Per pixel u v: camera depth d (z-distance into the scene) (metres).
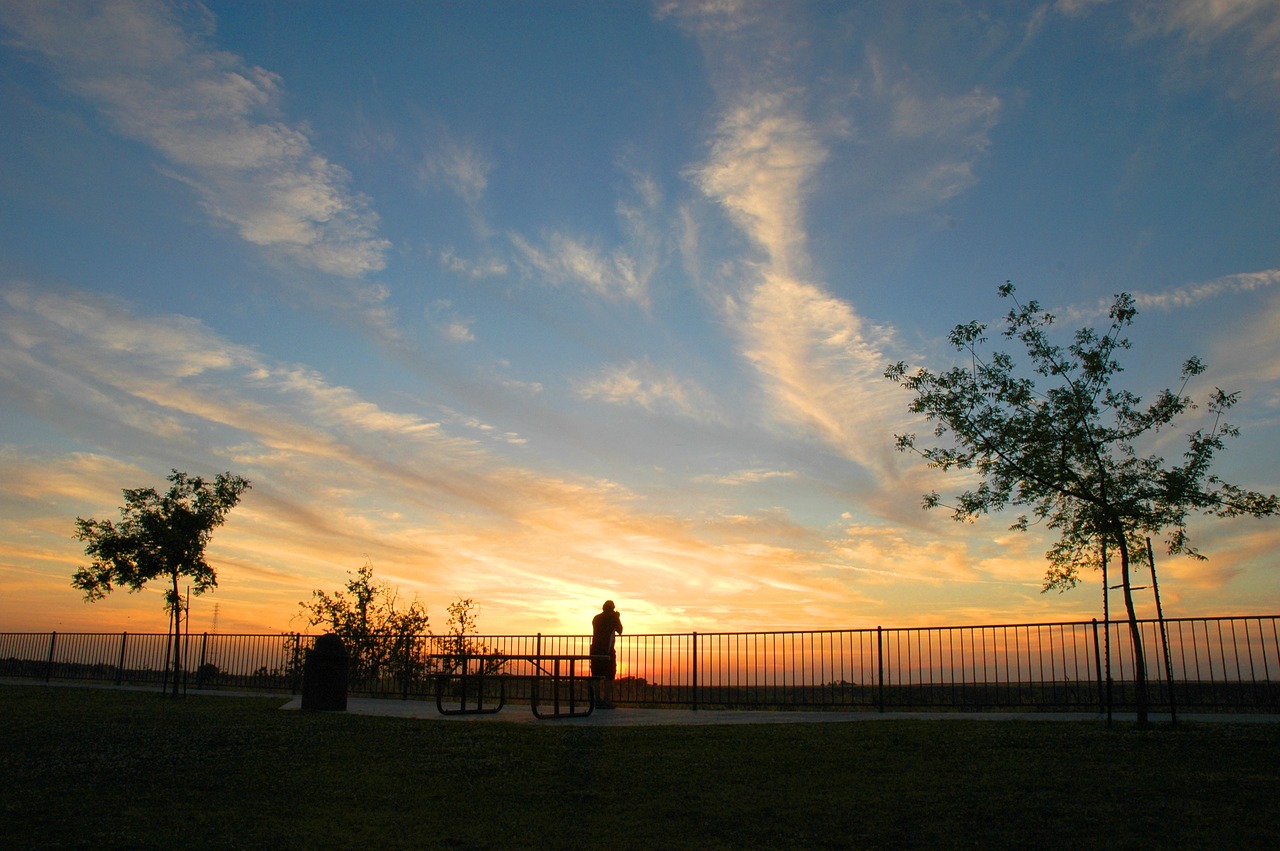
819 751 10.23
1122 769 8.71
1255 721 12.05
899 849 6.62
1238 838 6.52
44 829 6.90
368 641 26.12
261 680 23.70
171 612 22.02
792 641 16.94
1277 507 12.41
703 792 8.41
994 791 8.04
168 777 8.96
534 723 13.46
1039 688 14.64
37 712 15.32
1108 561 13.79
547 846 6.82
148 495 22.59
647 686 18.19
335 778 9.12
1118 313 13.30
